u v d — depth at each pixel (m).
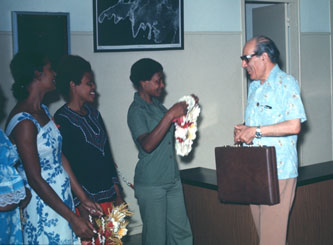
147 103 3.22
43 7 4.18
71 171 2.70
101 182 2.89
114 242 2.85
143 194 3.20
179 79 5.01
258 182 2.90
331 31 6.35
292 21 6.04
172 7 4.86
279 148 3.00
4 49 4.03
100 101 4.53
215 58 5.25
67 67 2.87
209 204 3.70
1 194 2.10
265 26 6.29
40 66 2.46
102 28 4.47
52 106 4.22
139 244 4.42
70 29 4.32
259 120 3.05
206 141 5.25
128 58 4.66
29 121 2.34
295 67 6.08
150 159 3.17
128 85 4.67
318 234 3.62
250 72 3.08
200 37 5.13
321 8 6.25
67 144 2.79
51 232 2.43
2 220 2.13
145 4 4.69
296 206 3.49
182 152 3.14
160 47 4.83
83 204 2.69
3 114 4.02
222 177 3.05
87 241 2.75
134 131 3.14
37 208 2.41
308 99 6.19
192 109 3.14
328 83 6.37
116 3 4.52
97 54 4.48
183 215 3.33
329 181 3.67
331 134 6.45
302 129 6.15
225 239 3.61
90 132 2.88
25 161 2.32
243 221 3.47
